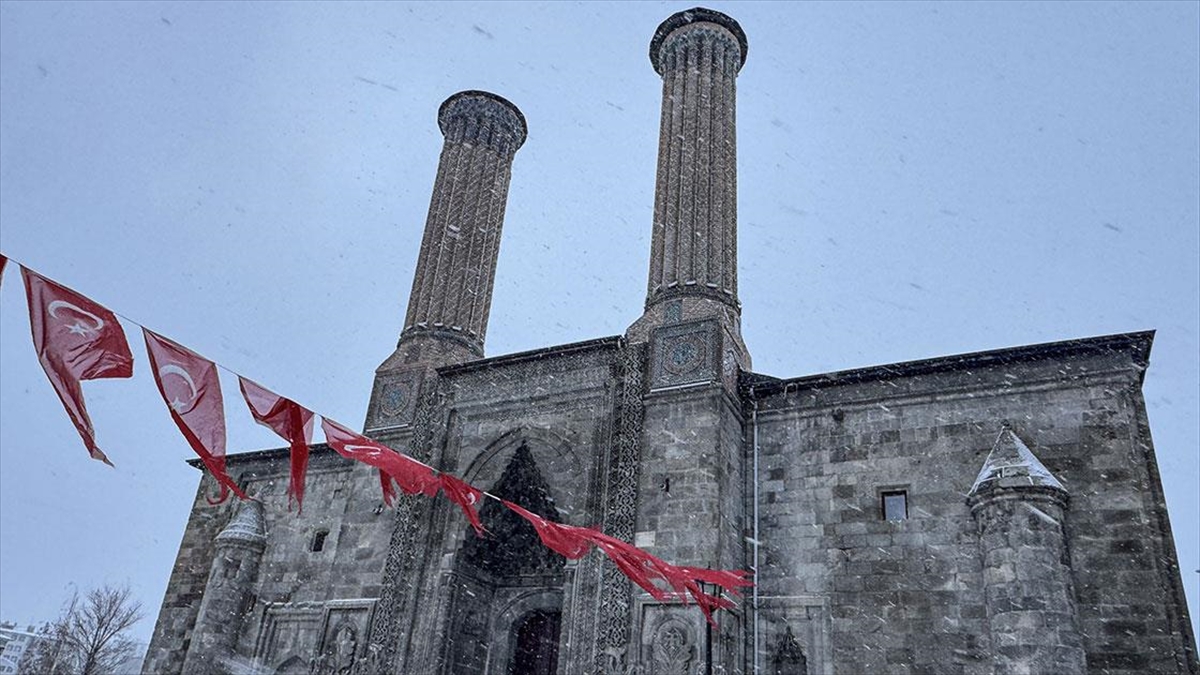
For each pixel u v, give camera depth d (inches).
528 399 1045.8
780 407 973.8
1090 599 736.3
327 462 1286.9
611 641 827.4
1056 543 735.7
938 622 794.8
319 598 1143.0
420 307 1275.8
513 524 1072.8
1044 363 859.4
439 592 976.9
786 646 848.9
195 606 1288.1
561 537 547.2
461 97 1472.7
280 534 1254.9
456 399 1102.4
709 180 1127.0
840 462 914.1
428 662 938.7
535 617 1086.4
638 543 868.6
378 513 1077.1
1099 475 783.7
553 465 994.1
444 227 1344.7
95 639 2148.1
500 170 1454.2
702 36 1252.5
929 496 853.8
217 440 371.2
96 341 341.7
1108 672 705.6
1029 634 697.6
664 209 1141.7
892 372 924.0
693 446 898.1
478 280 1328.7
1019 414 847.7
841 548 871.1
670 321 1015.6
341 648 989.2
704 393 923.4
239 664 1143.6
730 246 1101.1
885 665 800.3
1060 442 814.5
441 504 1031.6
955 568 808.3
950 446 866.1
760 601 879.7
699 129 1167.6
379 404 1181.1
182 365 367.2
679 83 1228.5
